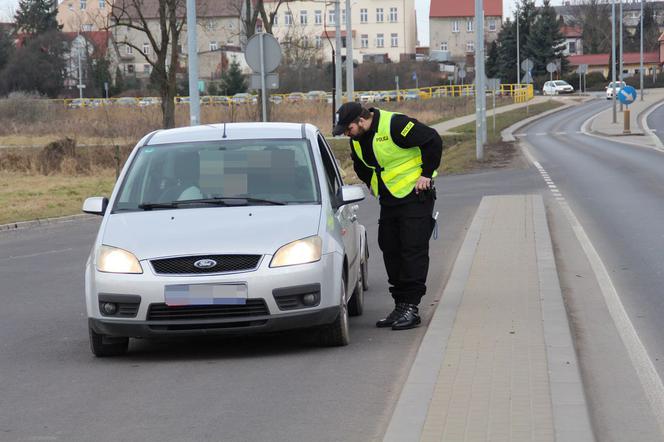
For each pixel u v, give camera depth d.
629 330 16.72
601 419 11.79
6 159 70.50
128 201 16.89
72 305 21.28
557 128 109.12
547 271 21.70
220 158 17.42
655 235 28.67
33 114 128.12
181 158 17.50
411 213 17.22
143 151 17.83
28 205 46.59
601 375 13.84
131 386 13.86
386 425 11.59
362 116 17.17
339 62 83.19
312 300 15.20
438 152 17.05
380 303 20.38
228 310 14.95
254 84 36.62
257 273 14.92
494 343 15.01
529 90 172.75
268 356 15.58
